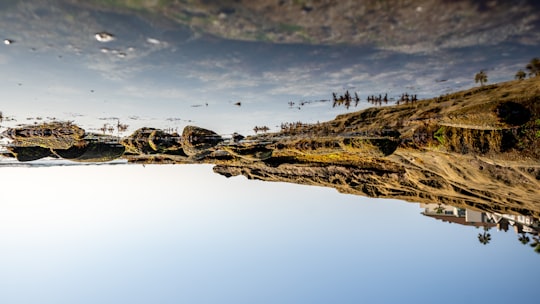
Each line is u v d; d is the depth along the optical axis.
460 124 17.38
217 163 32.50
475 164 20.20
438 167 23.33
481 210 27.39
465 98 17.77
